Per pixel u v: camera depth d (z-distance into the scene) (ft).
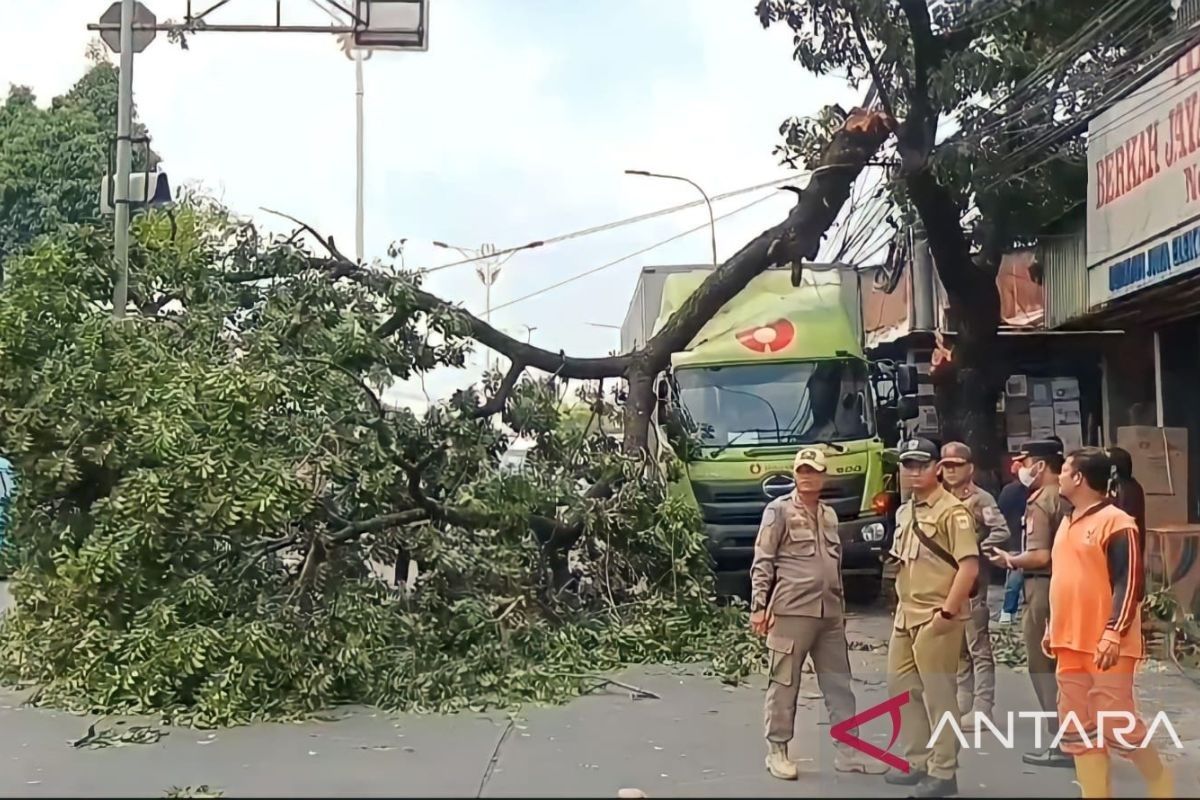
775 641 21.79
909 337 56.13
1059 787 19.75
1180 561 35.17
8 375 31.30
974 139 41.01
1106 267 38.70
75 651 28.68
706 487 43.06
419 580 31.01
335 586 29.07
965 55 38.83
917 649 20.65
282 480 27.68
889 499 44.16
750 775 21.35
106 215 38.42
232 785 20.77
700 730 25.11
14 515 32.37
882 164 43.29
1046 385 51.44
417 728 25.53
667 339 42.73
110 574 27.63
